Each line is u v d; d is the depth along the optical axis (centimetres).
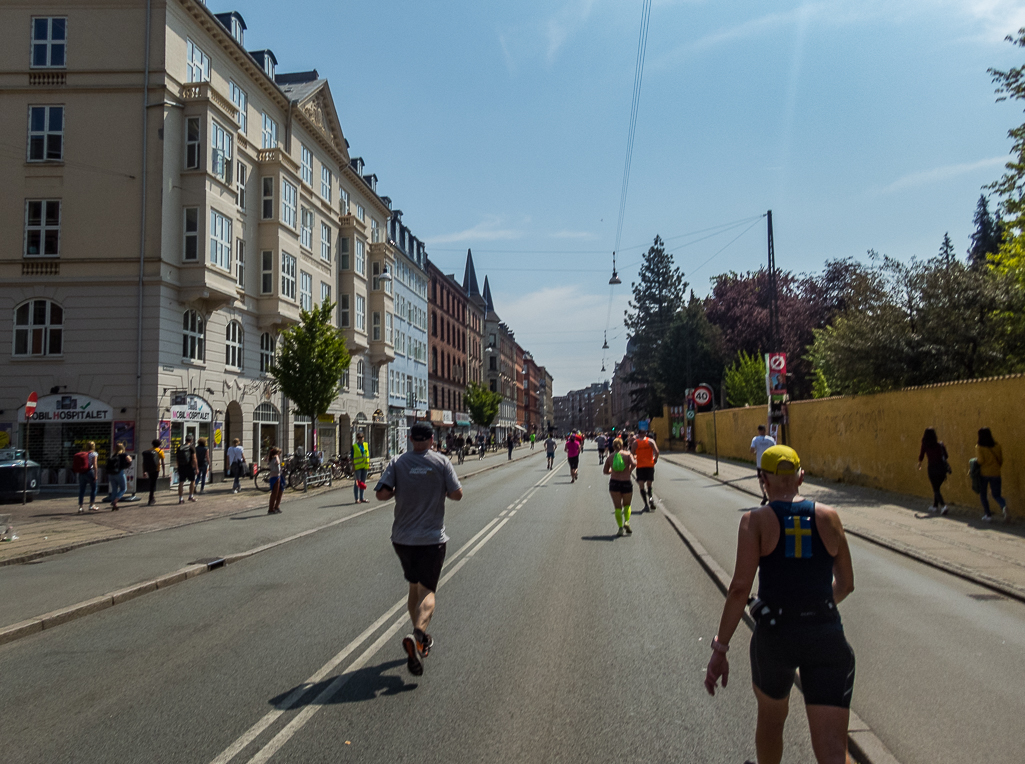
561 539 1242
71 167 2378
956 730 432
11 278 2339
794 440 2659
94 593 852
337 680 535
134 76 2412
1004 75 1583
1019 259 1806
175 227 2423
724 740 423
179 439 2411
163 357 2353
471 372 8412
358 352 4262
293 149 3372
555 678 533
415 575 575
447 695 500
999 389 1351
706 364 5556
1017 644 603
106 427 2322
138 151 2388
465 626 681
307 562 1070
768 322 4931
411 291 5638
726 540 1176
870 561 988
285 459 2861
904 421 1752
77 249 2350
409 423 5500
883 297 2016
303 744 422
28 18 2420
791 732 436
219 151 2559
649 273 6925
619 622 691
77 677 560
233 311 2788
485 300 10681
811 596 313
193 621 732
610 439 4250
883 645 602
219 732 442
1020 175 1638
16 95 2400
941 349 1853
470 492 2292
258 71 2956
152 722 461
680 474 2998
